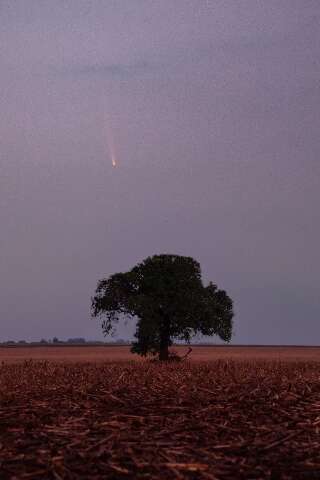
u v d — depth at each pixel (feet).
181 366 138.10
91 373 115.24
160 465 41.16
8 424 55.47
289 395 74.64
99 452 43.98
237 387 84.58
